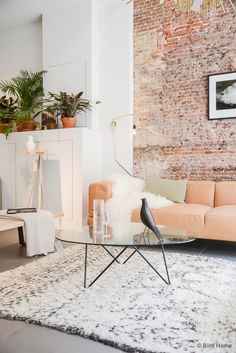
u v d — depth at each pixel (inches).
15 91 197.8
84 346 56.5
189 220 121.0
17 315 66.7
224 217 116.3
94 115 179.0
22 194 180.5
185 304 71.7
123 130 176.2
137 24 175.6
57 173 169.8
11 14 194.1
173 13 167.6
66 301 73.7
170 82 168.7
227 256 116.3
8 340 58.8
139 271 95.3
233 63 154.9
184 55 165.5
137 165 175.6
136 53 175.9
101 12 181.5
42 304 72.2
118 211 135.3
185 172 165.8
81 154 163.2
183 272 94.4
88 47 177.9
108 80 179.8
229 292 78.7
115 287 82.4
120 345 55.1
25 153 163.6
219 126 158.1
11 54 212.7
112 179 150.1
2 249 126.3
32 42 205.8
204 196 145.4
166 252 120.0
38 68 203.8
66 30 183.9
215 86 157.9
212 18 159.3
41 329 62.6
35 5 183.3
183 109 165.9
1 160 186.4
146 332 59.4
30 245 114.2
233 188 141.9
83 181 163.9
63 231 99.0
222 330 59.8
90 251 117.9
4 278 89.4
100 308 70.0
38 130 175.3
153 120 172.2
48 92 178.7
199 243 138.1
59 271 95.3
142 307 70.3
